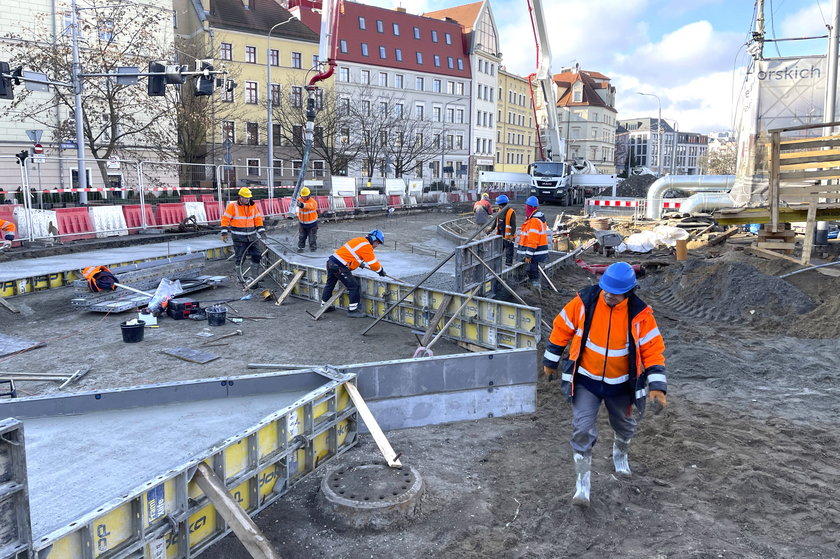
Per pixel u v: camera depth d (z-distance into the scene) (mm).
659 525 4078
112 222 18344
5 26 28438
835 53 13344
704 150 148125
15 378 6773
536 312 7344
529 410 6148
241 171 33469
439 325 8719
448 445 5355
